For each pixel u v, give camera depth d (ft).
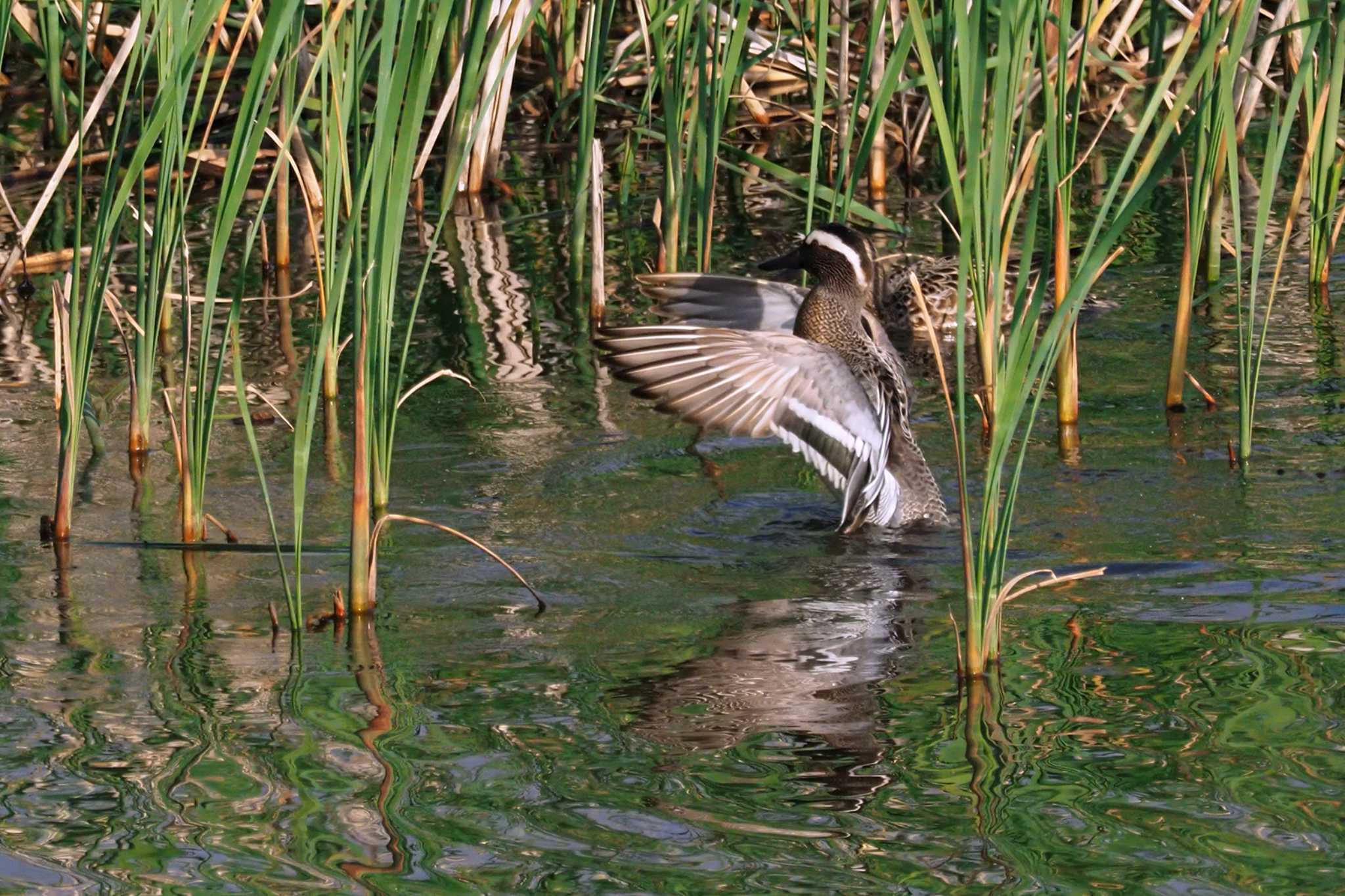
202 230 67.92
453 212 71.51
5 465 43.45
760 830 24.30
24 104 83.25
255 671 30.73
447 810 24.99
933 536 38.78
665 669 30.73
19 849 23.89
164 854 23.65
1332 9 59.06
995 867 23.04
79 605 34.30
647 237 67.10
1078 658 30.58
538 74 85.76
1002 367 30.01
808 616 33.60
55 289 42.06
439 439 45.75
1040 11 30.96
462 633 32.76
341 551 37.65
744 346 36.35
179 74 35.01
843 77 66.90
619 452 44.83
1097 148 77.10
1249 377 45.85
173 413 39.24
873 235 67.87
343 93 35.22
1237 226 41.88
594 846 23.82
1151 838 23.68
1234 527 37.78
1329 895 21.94
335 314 31.71
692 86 58.29
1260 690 28.71
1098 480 41.55
